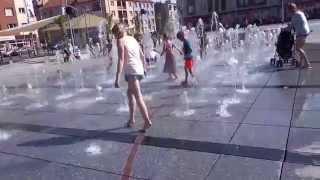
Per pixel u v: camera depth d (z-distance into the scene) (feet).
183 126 19.15
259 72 33.35
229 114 20.57
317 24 112.16
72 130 20.71
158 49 74.79
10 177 14.88
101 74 47.01
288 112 19.81
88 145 17.80
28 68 73.36
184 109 22.67
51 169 15.26
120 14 284.82
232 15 220.23
